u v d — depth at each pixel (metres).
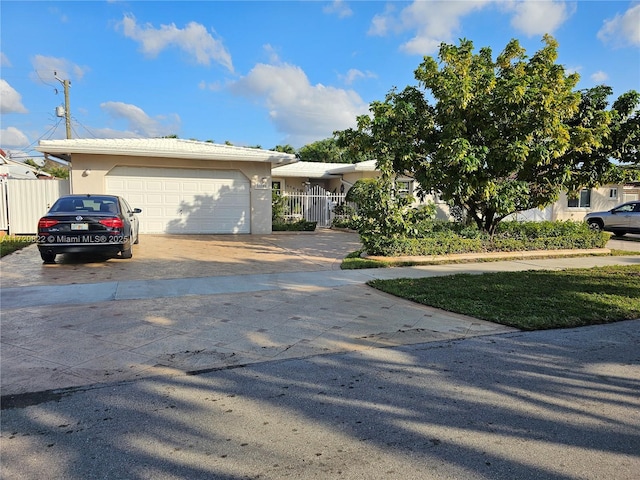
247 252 12.94
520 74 11.25
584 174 12.73
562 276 9.58
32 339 5.38
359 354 5.08
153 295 7.61
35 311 6.54
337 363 4.80
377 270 10.29
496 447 3.17
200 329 5.85
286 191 24.97
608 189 25.02
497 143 10.94
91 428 3.41
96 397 3.95
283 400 3.91
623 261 12.40
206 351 5.09
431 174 11.53
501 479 2.79
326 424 3.49
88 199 10.99
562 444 3.22
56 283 8.42
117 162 16.06
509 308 6.93
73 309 6.68
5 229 15.72
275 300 7.44
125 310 6.67
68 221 9.90
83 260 11.09
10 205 15.70
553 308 6.94
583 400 3.95
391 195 12.00
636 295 7.80
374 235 11.83
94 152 15.49
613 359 4.97
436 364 4.79
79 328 5.80
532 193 12.87
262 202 17.98
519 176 12.62
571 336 5.78
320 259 11.94
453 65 11.38
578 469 2.91
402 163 12.10
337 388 4.17
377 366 4.73
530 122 10.73
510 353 5.14
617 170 12.40
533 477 2.82
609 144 12.27
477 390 4.14
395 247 11.62
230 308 6.89
